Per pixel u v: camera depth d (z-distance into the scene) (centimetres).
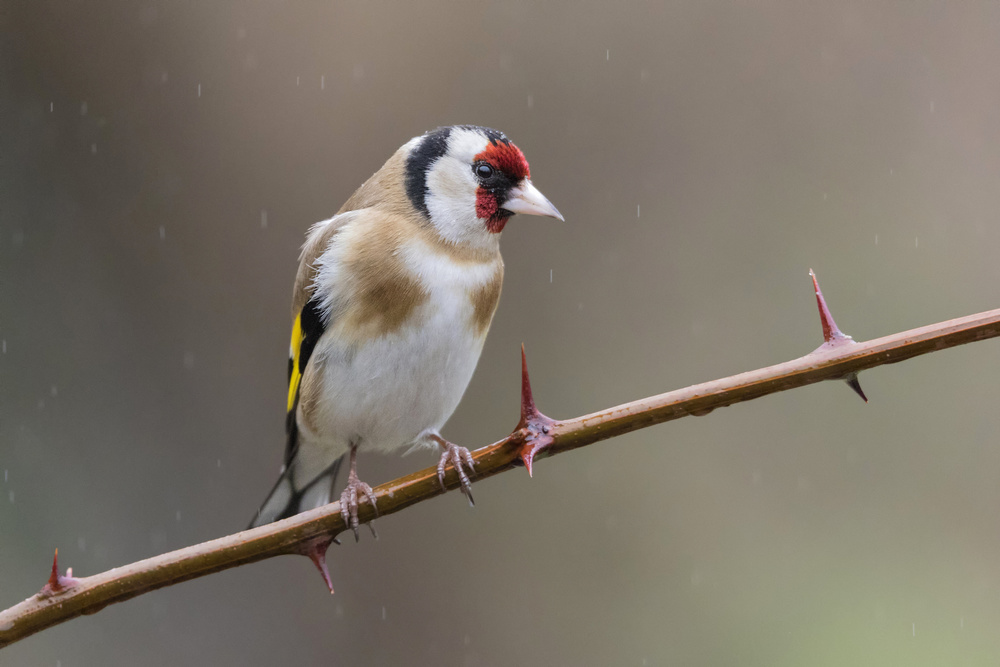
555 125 1177
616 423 442
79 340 1070
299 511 709
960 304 1148
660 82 1192
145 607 1027
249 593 1057
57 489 1021
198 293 1104
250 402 1084
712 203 1176
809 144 1195
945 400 1099
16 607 418
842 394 1116
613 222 1172
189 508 1054
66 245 1090
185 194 1122
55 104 1116
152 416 1068
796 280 1162
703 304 1153
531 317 1147
